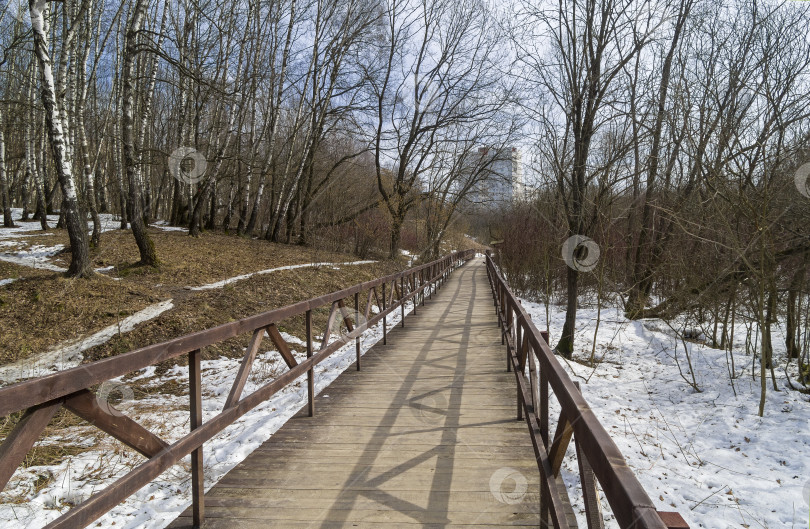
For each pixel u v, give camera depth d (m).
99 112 21.80
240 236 21.77
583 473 1.62
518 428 4.39
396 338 9.13
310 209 25.64
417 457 3.75
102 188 25.98
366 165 29.48
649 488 4.32
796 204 7.02
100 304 9.45
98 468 4.12
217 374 7.76
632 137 8.74
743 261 7.14
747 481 4.43
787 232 7.30
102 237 16.12
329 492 3.18
